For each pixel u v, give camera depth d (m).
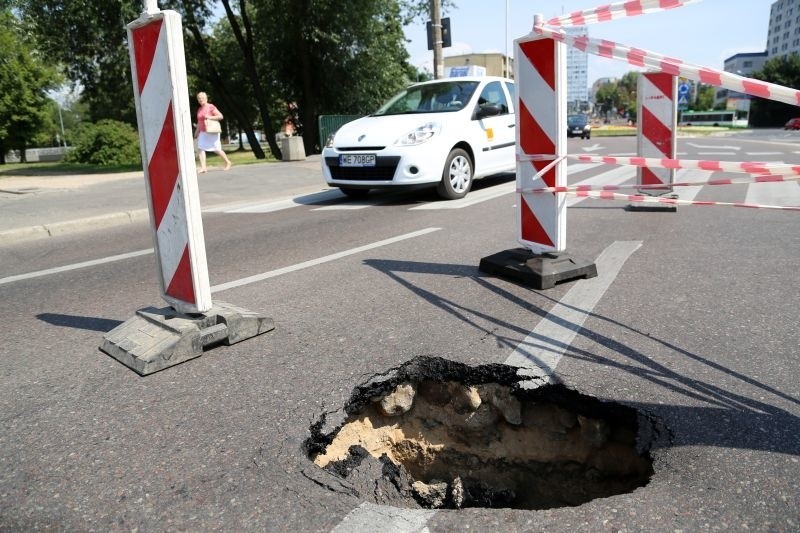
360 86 22.64
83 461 2.02
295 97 24.39
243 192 9.94
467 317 3.30
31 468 1.99
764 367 2.54
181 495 1.82
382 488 2.46
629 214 6.42
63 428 2.25
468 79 9.00
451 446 2.83
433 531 1.63
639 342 2.86
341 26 20.80
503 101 9.30
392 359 2.76
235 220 7.34
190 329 2.83
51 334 3.34
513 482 2.73
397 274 4.32
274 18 21.23
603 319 3.20
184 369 2.73
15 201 8.86
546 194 3.87
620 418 2.35
